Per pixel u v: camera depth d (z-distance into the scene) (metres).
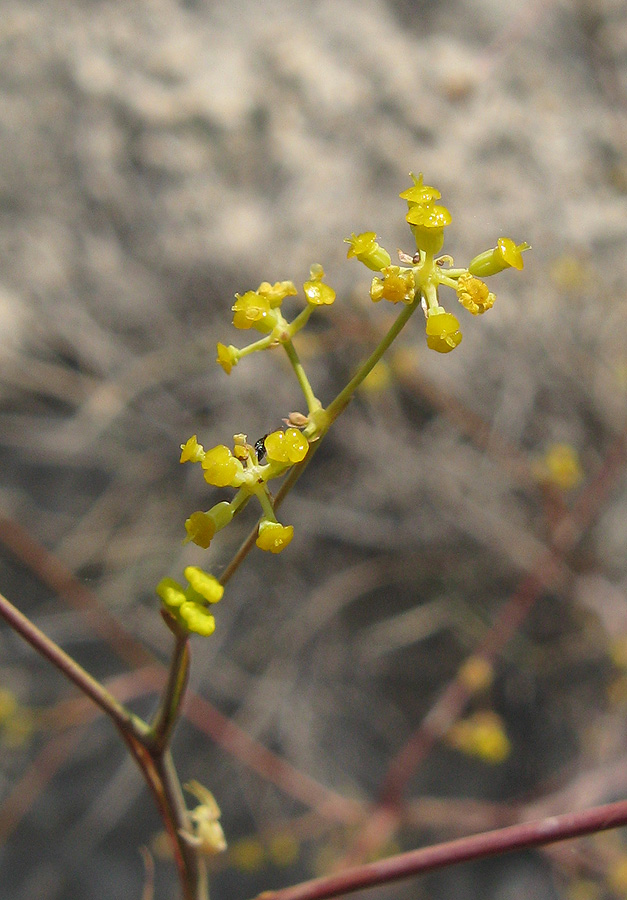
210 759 0.34
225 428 0.34
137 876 0.35
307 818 0.29
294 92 0.35
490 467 0.35
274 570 0.34
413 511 0.34
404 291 0.13
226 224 0.34
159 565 0.33
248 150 0.35
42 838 0.34
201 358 0.34
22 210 0.34
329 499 0.34
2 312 0.33
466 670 0.26
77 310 0.33
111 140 0.34
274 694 0.33
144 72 0.35
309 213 0.34
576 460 0.35
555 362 0.36
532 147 0.37
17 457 0.33
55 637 0.33
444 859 0.15
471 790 0.36
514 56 0.38
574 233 0.36
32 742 0.34
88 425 0.33
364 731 0.34
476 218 0.36
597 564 0.33
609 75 0.39
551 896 0.36
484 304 0.13
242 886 0.35
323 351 0.33
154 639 0.33
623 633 0.32
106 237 0.34
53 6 0.35
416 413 0.35
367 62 0.36
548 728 0.36
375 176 0.35
